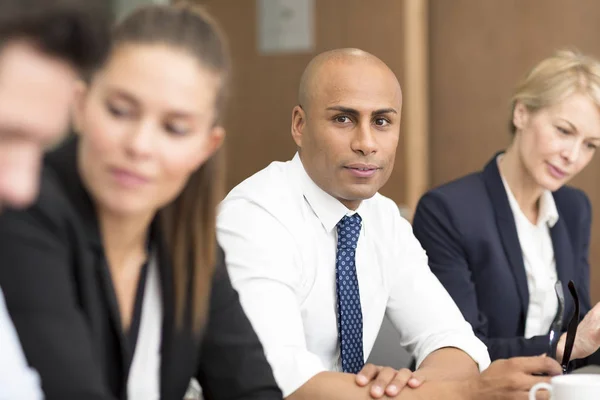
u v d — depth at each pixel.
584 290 3.54
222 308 2.00
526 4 5.80
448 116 5.97
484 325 3.28
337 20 5.86
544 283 3.36
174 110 1.58
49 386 1.55
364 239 2.81
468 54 5.91
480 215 3.36
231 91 1.70
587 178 5.70
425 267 2.96
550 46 5.77
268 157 6.00
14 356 1.55
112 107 1.57
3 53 1.10
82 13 1.14
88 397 1.58
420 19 5.89
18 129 1.11
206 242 1.86
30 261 1.56
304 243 2.65
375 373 2.39
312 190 2.69
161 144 1.59
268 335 2.45
